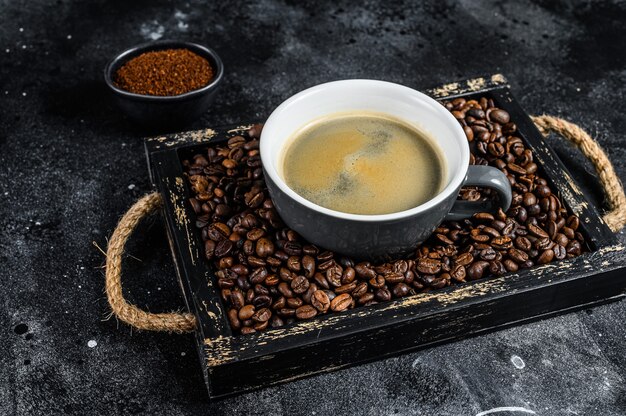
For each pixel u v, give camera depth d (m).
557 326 0.71
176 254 0.69
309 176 0.67
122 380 0.68
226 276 0.67
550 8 0.94
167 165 0.72
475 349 0.70
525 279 0.67
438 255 0.68
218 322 0.65
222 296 0.66
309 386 0.68
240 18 0.92
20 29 0.90
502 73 0.88
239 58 0.88
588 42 0.91
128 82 0.79
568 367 0.69
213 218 0.69
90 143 0.81
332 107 0.69
